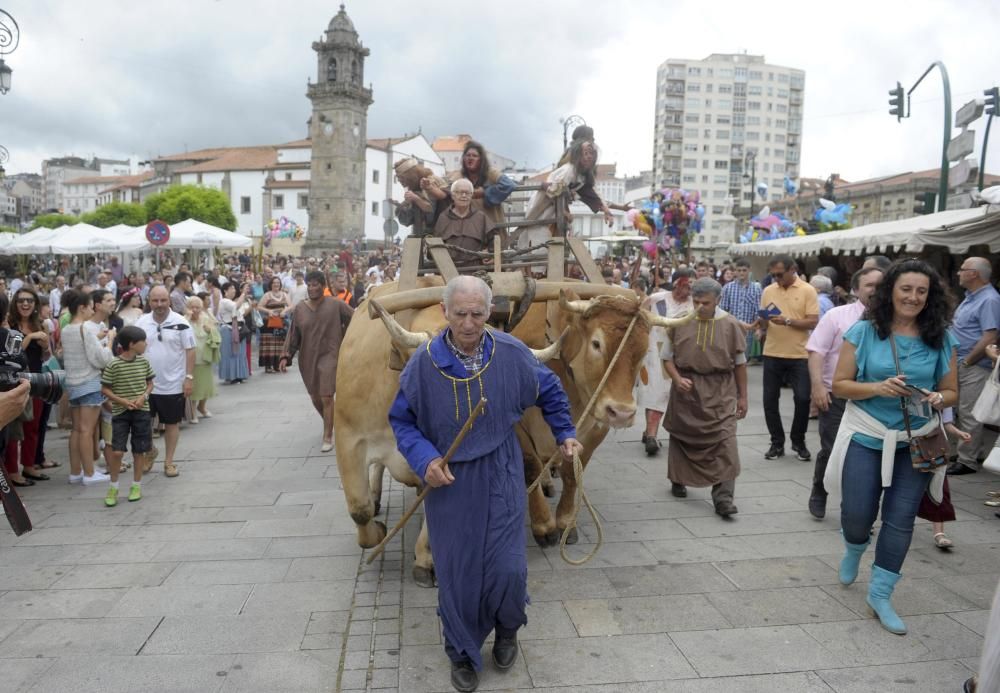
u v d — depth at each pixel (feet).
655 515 19.43
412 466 11.12
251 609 14.23
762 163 394.52
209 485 22.79
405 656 12.42
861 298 17.52
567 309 13.97
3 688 11.62
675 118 386.73
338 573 15.90
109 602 14.58
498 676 11.77
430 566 15.11
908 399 13.14
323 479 23.36
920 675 11.76
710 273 40.55
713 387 19.25
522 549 11.44
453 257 18.08
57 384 14.20
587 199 20.43
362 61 232.53
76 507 20.70
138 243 74.43
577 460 11.69
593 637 12.98
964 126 40.50
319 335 26.86
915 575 15.40
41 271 119.34
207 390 32.01
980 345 21.29
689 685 11.51
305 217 253.65
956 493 20.74
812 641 12.79
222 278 76.07
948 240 30.53
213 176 266.57
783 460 24.73
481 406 10.80
